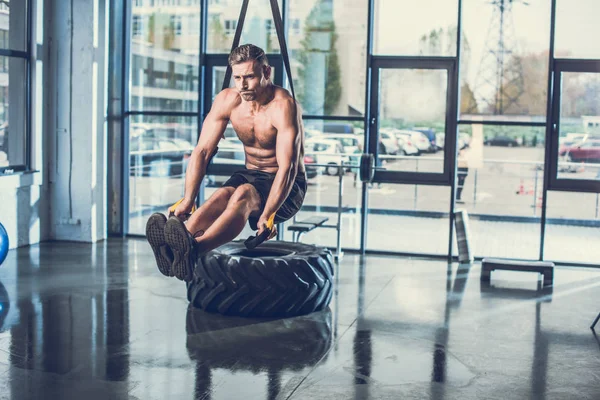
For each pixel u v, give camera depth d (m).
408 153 9.13
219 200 4.97
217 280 6.27
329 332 5.89
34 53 9.08
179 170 9.76
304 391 4.59
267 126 5.11
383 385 4.73
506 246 10.13
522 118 8.90
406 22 8.98
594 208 11.15
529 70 8.81
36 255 8.64
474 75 8.95
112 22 9.61
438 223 10.16
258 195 5.09
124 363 5.04
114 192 9.88
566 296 7.30
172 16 9.54
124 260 8.45
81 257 8.59
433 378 4.89
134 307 6.49
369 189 9.97
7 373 4.80
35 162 9.23
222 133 5.25
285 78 9.30
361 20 9.03
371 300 6.96
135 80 9.77
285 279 6.21
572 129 8.73
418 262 8.84
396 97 9.09
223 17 9.38
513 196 11.13
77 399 4.38
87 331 5.76
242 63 4.86
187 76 9.59
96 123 9.50
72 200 9.54
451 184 9.05
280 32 5.09
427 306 6.79
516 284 7.80
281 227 9.55
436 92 9.00
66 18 9.34
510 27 8.80
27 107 9.11
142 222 10.01
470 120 8.99
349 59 9.12
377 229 10.35
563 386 4.80
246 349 5.41
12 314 6.19
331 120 9.26
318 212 9.59
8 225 8.91
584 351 5.56
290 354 5.32
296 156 5.05
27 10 9.02
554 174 8.80
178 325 5.97
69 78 9.41
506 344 5.69
